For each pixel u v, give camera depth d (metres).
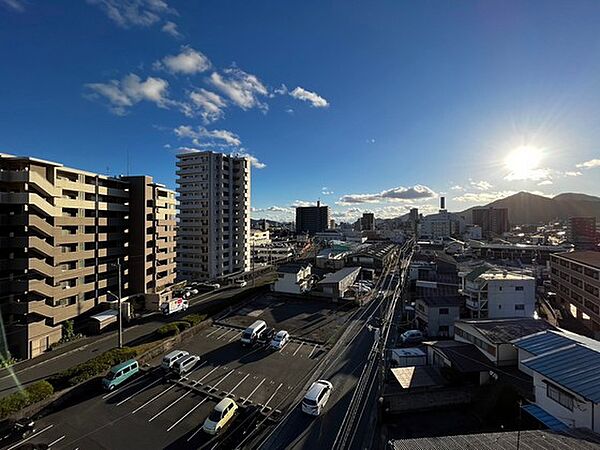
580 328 36.91
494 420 18.20
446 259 71.62
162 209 47.50
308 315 40.06
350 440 17.52
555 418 16.08
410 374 23.34
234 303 43.50
